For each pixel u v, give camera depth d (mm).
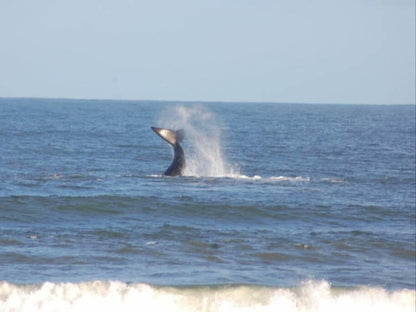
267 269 75938
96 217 101812
